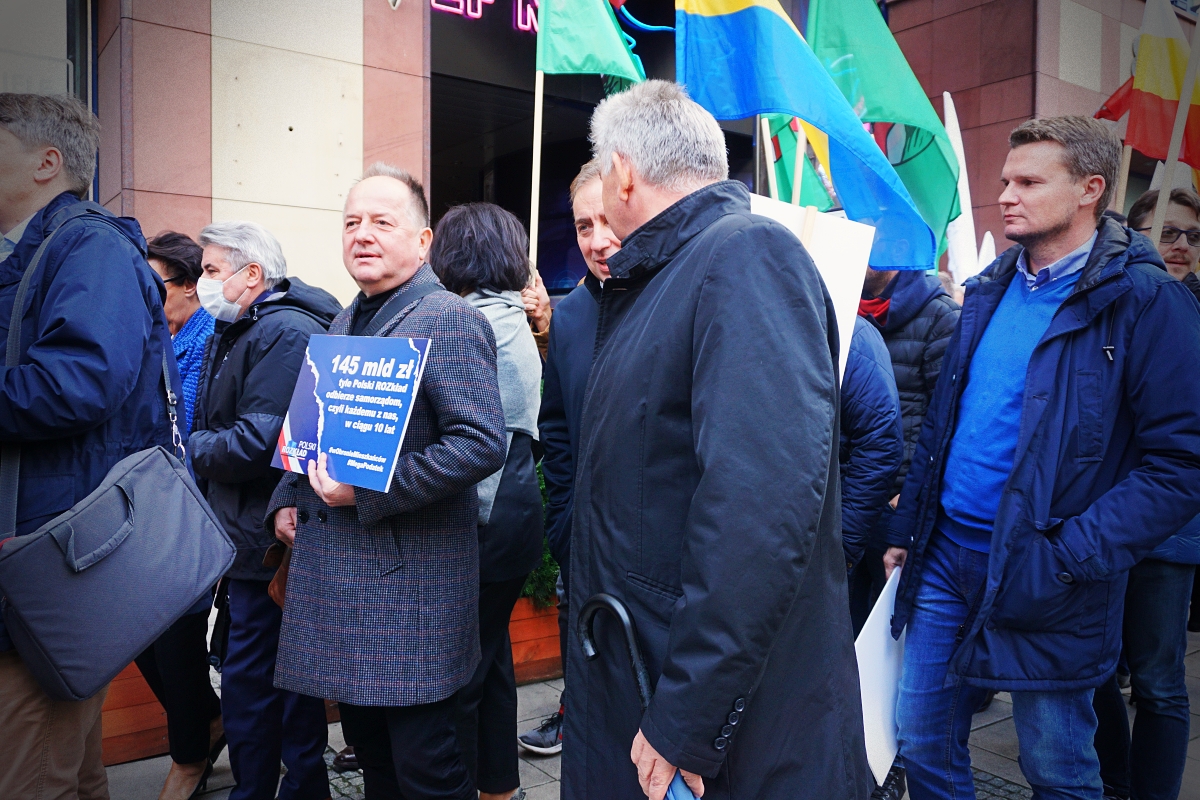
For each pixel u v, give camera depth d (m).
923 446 2.49
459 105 7.42
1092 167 2.18
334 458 1.99
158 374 2.13
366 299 2.31
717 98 3.36
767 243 1.40
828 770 1.43
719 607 1.27
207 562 2.03
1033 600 2.11
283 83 4.90
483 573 2.39
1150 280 2.10
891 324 3.38
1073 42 8.59
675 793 1.35
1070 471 2.13
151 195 4.57
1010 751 3.47
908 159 4.43
